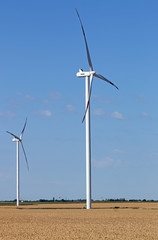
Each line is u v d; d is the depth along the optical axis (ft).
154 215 198.90
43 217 187.73
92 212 225.76
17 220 170.30
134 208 286.25
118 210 247.70
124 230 128.06
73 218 179.52
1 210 266.36
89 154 242.37
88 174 244.83
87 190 246.88
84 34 230.27
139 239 108.06
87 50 234.17
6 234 118.52
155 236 113.80
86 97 242.99
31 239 107.76
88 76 240.53
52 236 114.01
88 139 241.76
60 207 330.13
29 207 336.08
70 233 120.26
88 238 109.81
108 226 140.77
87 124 241.96
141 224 148.46
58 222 158.61
